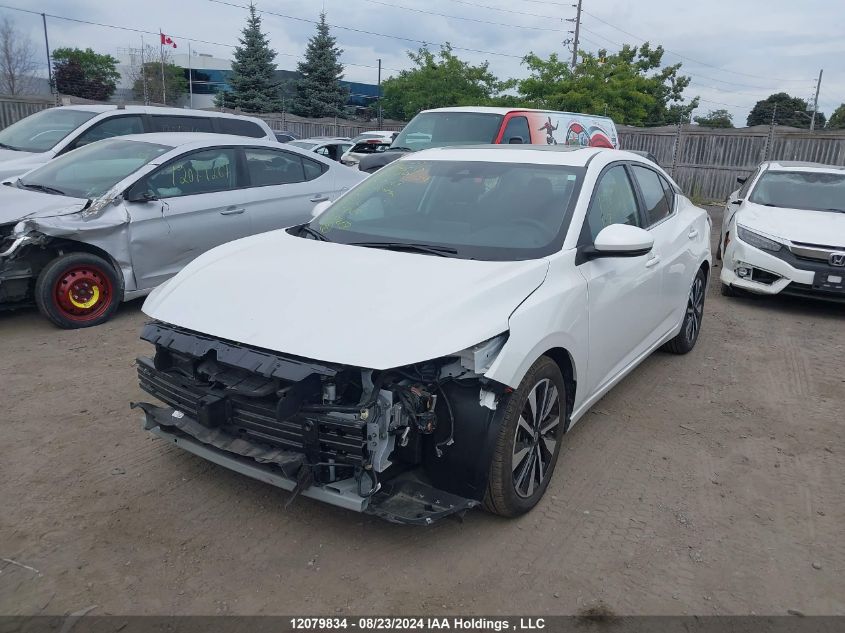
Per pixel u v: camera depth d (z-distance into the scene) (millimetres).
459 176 4383
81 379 5016
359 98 69125
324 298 3195
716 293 8688
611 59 27000
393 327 2943
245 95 47750
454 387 3098
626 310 4316
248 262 3701
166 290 3602
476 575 3037
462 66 32594
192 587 2895
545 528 3414
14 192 6469
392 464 3055
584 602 2900
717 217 16328
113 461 3885
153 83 58969
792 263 7480
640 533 3406
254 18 48188
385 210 4281
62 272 5969
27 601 2779
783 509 3682
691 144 19859
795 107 70312
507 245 3746
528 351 3166
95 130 9273
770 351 6379
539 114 10398
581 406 3955
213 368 3195
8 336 5922
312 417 2893
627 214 4582
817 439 4543
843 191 8570
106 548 3127
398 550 3186
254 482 3713
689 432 4578
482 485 3086
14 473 3725
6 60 47531
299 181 7844
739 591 3008
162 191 6566
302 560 3092
